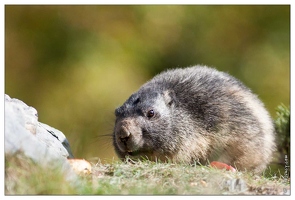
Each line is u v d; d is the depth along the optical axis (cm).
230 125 1652
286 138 1914
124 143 1576
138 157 1611
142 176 1331
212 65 3366
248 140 1664
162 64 3347
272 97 3259
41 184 1186
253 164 1689
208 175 1323
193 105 1666
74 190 1202
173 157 1627
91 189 1212
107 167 1423
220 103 1669
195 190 1250
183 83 1711
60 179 1199
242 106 1686
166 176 1328
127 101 1659
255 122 1689
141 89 1702
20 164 1212
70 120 3114
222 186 1289
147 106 1619
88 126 3020
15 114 1266
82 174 1321
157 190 1232
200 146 1645
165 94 1666
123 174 1346
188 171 1351
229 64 3372
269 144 1742
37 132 1451
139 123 1593
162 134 1609
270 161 1798
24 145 1230
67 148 1543
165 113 1630
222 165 1466
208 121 1650
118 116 1634
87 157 1917
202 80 1727
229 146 1658
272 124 1834
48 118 3131
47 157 1233
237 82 1806
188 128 1638
